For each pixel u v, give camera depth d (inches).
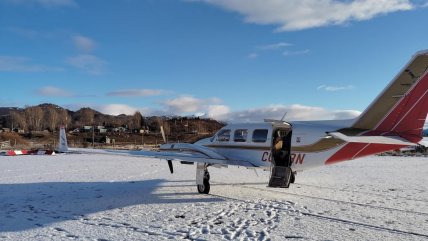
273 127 467.2
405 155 1432.1
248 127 491.5
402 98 409.4
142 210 351.3
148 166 827.4
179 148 516.1
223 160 458.6
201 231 275.4
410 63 396.5
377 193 449.7
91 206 369.4
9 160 1006.4
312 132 445.1
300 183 540.4
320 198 414.6
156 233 269.9
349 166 860.6
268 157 466.9
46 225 294.2
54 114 4512.8
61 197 419.2
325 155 436.8
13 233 270.5
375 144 422.9
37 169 736.3
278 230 278.4
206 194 442.9
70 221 307.4
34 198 412.2
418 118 406.3
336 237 259.9
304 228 284.2
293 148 454.3
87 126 4274.1
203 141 543.5
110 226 291.0
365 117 428.5
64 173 661.9
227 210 351.3
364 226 290.5
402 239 255.3
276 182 422.3
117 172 687.7
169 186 508.4
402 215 329.1
